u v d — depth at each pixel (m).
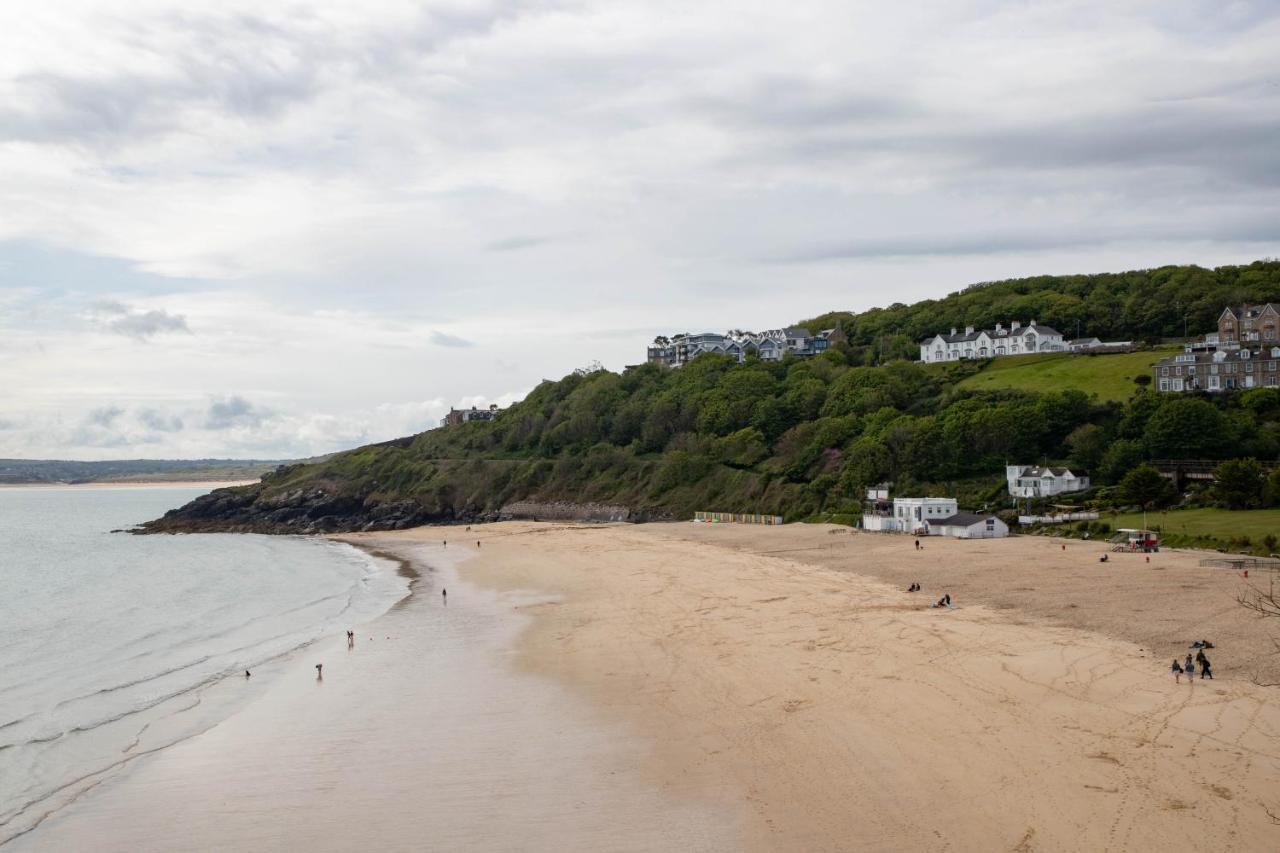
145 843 25.20
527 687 39.69
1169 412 94.44
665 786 27.23
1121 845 21.39
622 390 180.88
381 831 25.34
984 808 23.86
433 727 34.62
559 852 23.41
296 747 33.03
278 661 47.78
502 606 62.34
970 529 86.19
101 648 53.19
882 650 40.97
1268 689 31.72
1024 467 99.75
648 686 38.25
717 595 59.59
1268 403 99.50
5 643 55.06
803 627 47.38
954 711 31.59
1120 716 29.81
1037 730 29.06
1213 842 21.25
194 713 38.19
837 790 25.88
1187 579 53.97
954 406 117.81
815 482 120.25
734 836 23.62
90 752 33.31
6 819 27.11
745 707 34.16
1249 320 123.56
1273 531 68.50
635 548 94.00
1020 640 40.97
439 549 108.38
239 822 26.41
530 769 29.45
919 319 185.50
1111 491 91.50
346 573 89.19
